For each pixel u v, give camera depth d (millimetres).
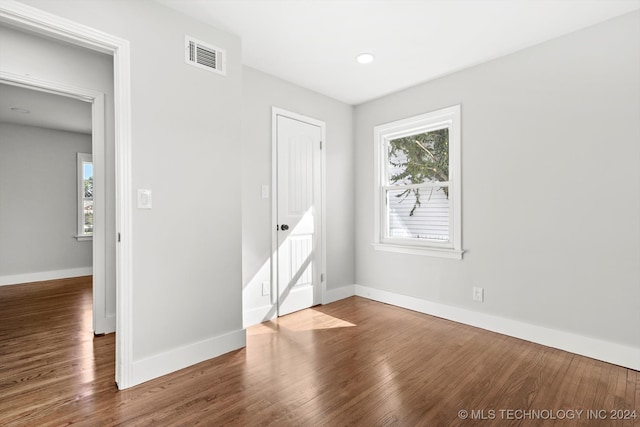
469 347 2559
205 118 2346
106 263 2873
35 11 1657
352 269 4145
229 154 2490
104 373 2146
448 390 1949
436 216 3383
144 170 2043
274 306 3275
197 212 2301
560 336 2508
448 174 3268
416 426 1625
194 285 2285
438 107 3287
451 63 2975
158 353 2105
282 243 3369
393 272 3711
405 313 3412
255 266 3127
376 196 3861
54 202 5281
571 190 2457
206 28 2363
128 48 1976
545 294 2592
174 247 2182
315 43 2650
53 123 4902
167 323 2148
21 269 4988
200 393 1913
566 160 2479
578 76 2422
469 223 3049
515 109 2746
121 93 1949
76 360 2338
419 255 3451
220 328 2439
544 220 2592
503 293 2830
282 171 3369
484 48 2703
